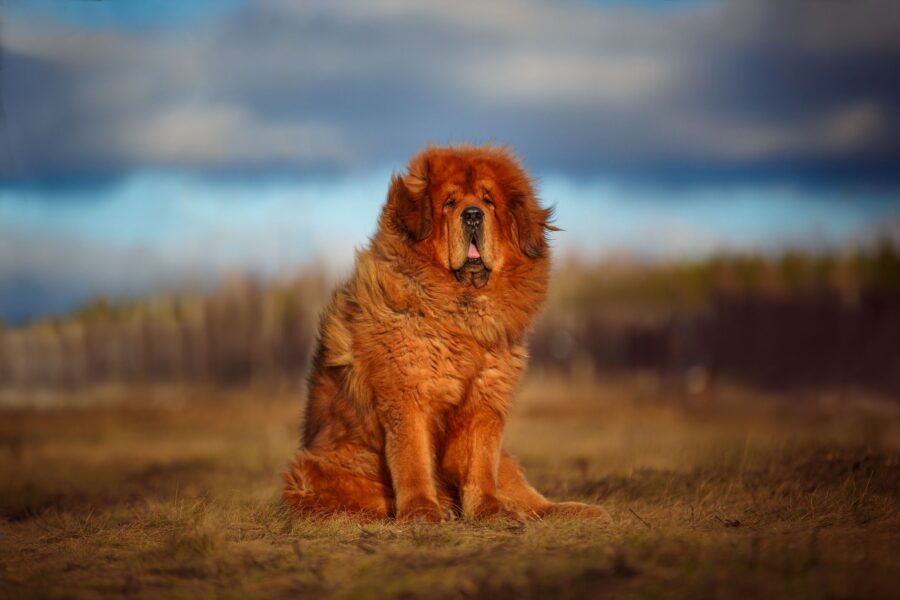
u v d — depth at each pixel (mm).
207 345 62469
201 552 8234
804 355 51156
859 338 49500
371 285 10977
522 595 6332
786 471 13133
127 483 16344
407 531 9375
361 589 6770
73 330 60344
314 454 11508
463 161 11570
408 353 10727
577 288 85000
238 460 19781
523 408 39562
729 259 85875
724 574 6609
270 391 56156
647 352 62750
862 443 15359
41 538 10008
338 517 10609
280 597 6750
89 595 6988
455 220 10977
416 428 10750
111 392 54938
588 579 6590
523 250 11531
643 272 87750
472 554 7809
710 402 43969
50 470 18734
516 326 11336
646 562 7039
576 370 62906
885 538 8172
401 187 11273
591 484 13914
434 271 10969
